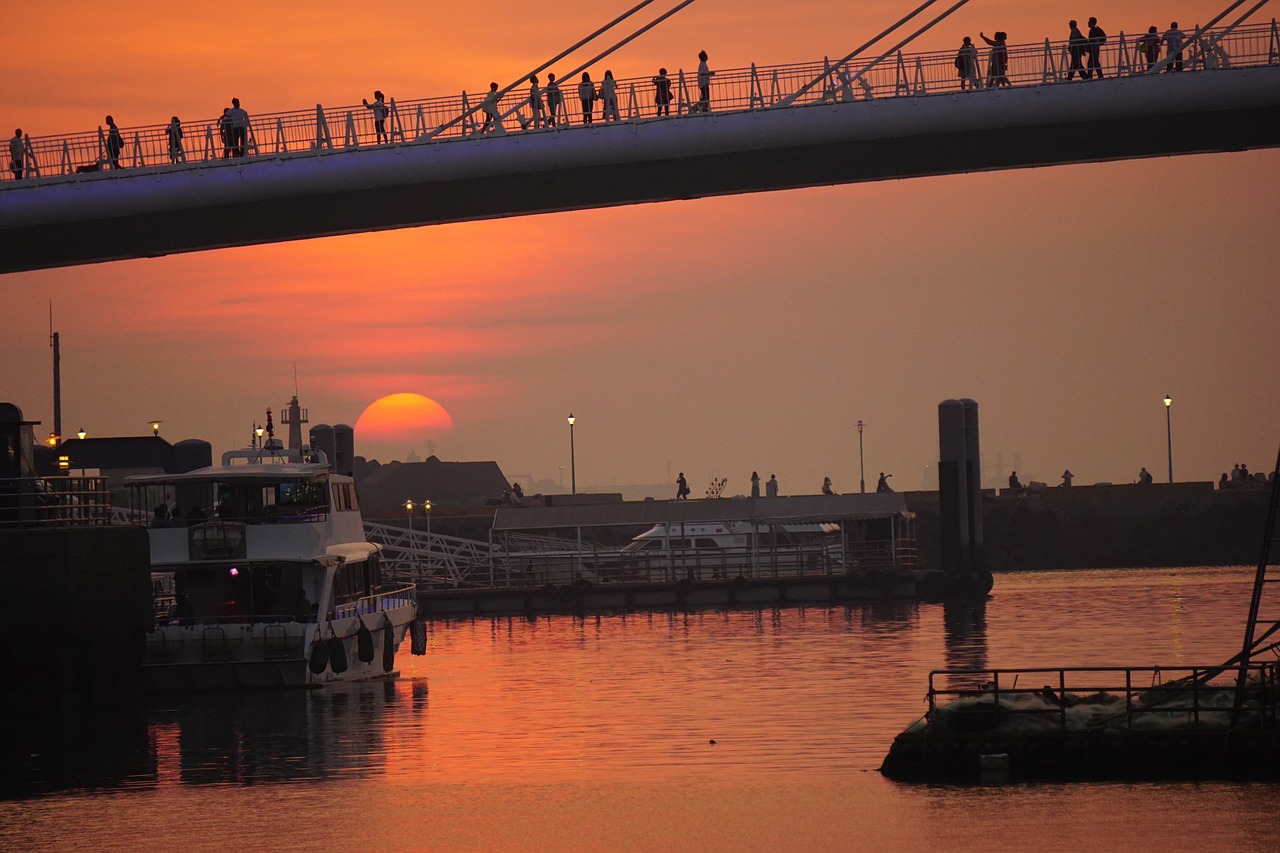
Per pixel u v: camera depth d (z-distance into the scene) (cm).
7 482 7488
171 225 14662
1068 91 14050
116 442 12756
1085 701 5138
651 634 10588
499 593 13062
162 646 7525
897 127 14188
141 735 6450
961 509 13212
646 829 4522
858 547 14188
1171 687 4919
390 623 8400
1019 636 9694
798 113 14250
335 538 8088
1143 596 12938
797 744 5738
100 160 14388
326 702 7281
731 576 13838
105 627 7269
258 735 6369
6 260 15012
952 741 4862
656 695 7275
